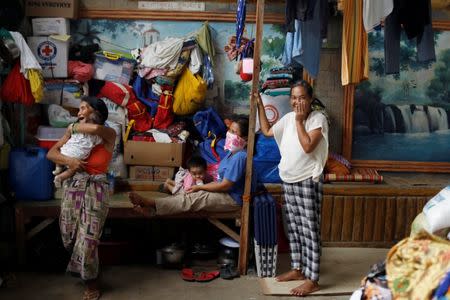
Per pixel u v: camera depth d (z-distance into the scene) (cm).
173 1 452
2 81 413
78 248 325
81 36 452
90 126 316
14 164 381
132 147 427
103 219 330
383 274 190
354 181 440
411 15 353
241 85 466
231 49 441
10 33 387
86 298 331
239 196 376
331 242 441
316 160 336
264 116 363
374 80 472
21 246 378
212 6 455
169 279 370
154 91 441
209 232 445
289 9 329
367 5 322
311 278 348
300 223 352
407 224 441
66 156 319
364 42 353
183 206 370
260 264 372
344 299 344
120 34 455
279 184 423
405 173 480
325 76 464
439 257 168
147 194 417
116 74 441
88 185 321
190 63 441
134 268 390
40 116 444
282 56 462
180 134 438
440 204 206
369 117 477
